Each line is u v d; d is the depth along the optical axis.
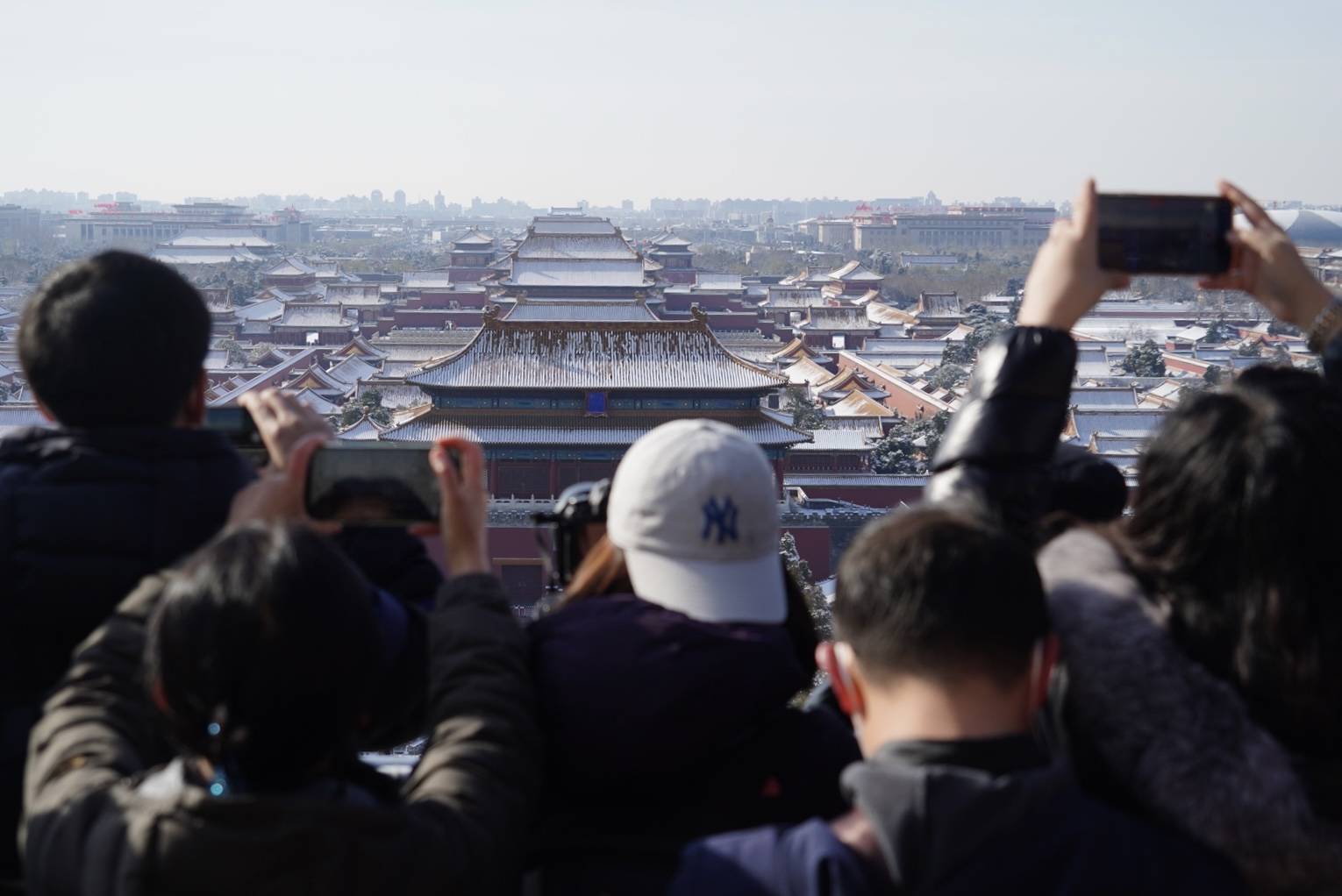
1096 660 1.25
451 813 1.28
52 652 1.53
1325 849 1.16
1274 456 1.24
